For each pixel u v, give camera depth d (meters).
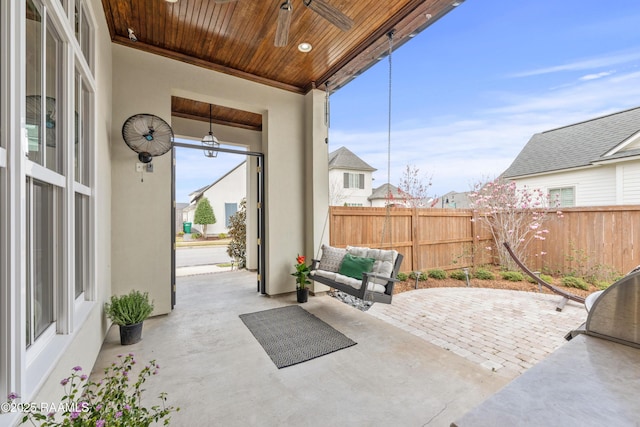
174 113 5.68
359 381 2.15
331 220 4.82
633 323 1.00
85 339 2.06
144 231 3.52
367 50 3.67
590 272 4.77
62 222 1.76
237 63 4.09
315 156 4.66
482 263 6.05
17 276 1.13
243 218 7.19
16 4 1.17
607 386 0.78
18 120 1.17
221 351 2.64
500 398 0.73
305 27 3.31
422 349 2.67
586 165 6.48
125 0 2.87
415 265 5.41
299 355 2.56
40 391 1.27
